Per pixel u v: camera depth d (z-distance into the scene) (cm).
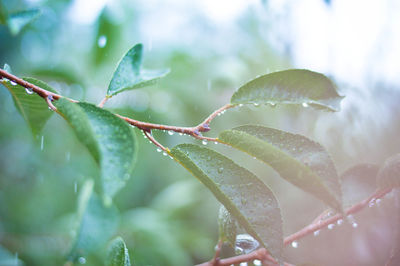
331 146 78
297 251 67
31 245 77
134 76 41
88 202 56
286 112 80
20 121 93
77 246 54
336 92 37
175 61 84
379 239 53
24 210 100
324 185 33
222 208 41
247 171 36
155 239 78
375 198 39
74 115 32
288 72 37
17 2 81
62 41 93
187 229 90
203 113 81
